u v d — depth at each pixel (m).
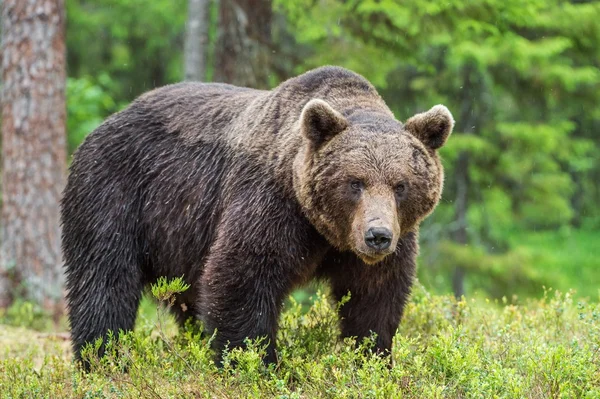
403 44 20.17
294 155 10.13
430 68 20.72
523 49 22.33
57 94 18.95
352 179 9.49
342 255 10.50
